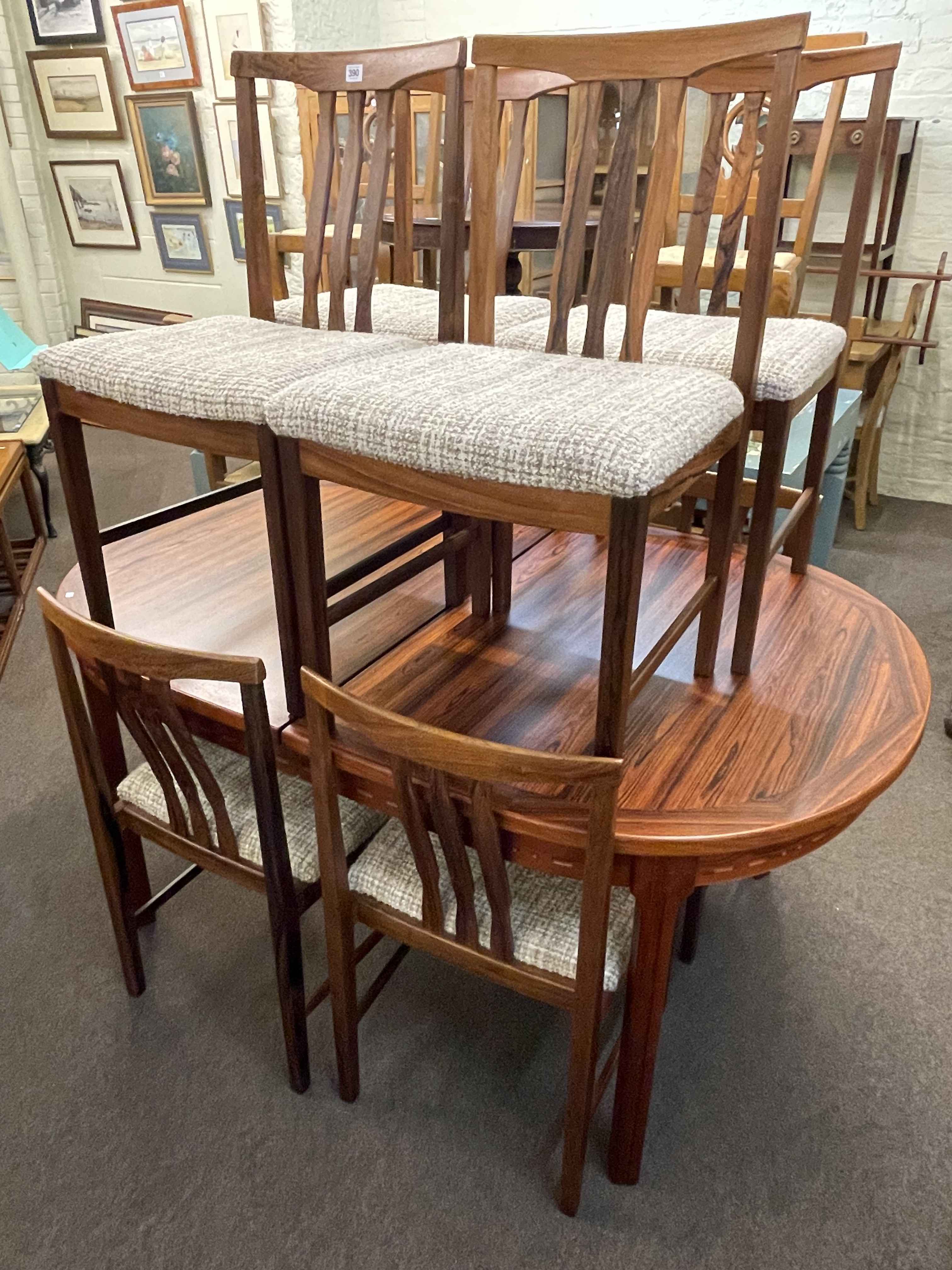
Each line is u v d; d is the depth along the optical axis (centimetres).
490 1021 152
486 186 126
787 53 102
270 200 404
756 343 115
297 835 129
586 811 100
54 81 429
